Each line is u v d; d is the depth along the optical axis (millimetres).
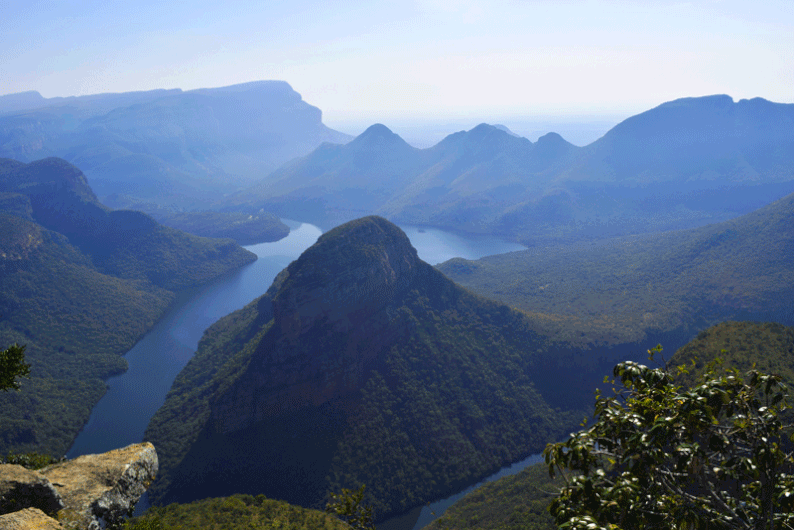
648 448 11492
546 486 88938
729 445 12312
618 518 11727
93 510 17984
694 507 11422
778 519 11781
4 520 13703
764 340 80312
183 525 65250
